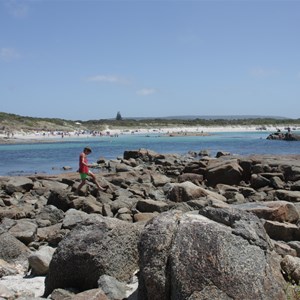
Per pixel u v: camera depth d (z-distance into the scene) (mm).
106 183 20797
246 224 6652
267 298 5762
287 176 25000
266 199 18875
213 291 5719
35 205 17797
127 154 42906
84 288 7598
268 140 80750
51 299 7215
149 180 25266
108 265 7613
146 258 6359
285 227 10609
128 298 6906
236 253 6055
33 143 78000
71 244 7793
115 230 7910
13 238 10477
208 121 163750
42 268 8969
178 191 17531
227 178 24844
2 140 80688
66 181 25141
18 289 8023
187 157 42375
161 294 6062
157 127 138625
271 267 6270
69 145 72688
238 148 60031
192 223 6402
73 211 13586
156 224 6613
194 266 5918
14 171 37719
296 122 167000
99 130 123812
